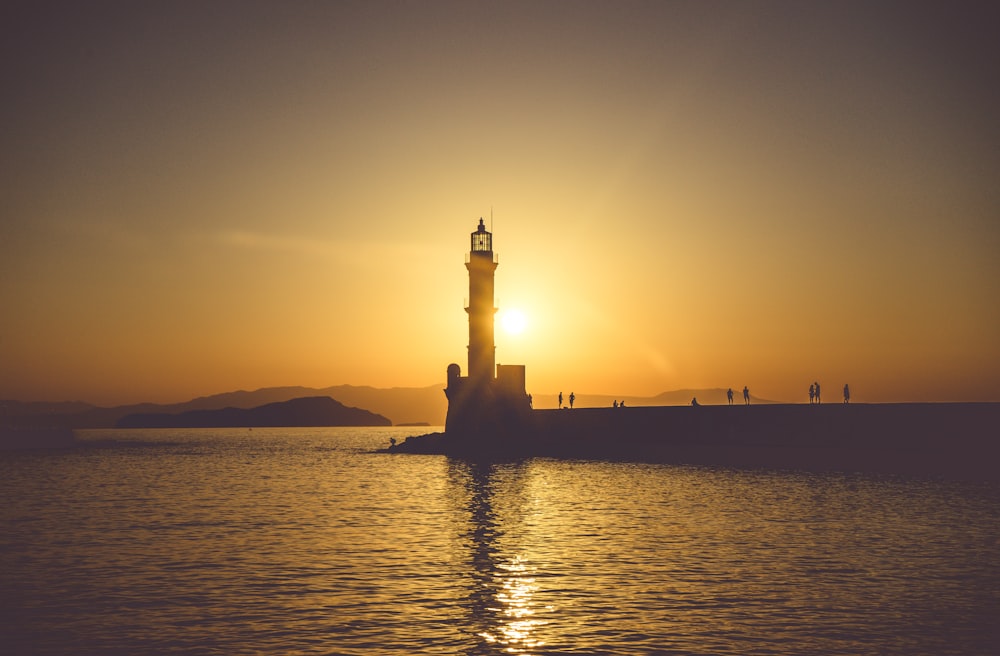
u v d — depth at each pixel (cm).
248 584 2866
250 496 6309
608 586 2788
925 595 2603
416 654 2067
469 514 4866
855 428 7800
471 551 3525
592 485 6612
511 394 11462
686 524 4244
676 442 9694
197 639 2197
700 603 2538
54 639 2208
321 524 4491
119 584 2878
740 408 9150
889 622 2302
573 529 4147
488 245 11212
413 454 12519
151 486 7438
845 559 3209
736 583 2805
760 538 3750
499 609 2489
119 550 3625
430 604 2559
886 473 6856
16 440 18775
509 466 9194
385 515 4884
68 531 4275
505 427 11412
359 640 2184
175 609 2516
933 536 3706
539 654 2062
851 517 4344
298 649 2111
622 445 10156
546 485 6731
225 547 3688
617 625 2308
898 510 4581
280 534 4100
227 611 2488
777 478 6750
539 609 2486
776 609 2455
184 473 9438
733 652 2058
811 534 3831
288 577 2983
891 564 3094
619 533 3988
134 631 2278
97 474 9338
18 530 4325
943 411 7062
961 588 2692
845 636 2177
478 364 11331
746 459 8419
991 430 6594
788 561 3186
